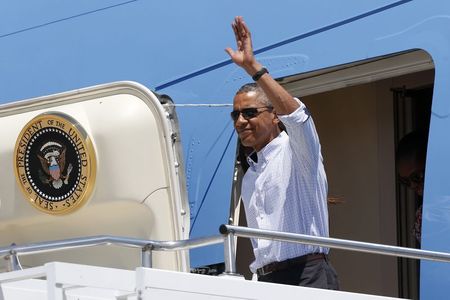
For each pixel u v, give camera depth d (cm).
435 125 2197
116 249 2086
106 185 2061
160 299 1466
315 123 3119
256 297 1551
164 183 2034
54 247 1664
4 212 2172
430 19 2239
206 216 2406
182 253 2016
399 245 2970
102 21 2698
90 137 2075
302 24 2397
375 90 3034
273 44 2423
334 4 2362
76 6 2759
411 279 2956
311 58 2370
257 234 1680
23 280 1547
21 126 2169
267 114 1922
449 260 1755
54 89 2756
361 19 2323
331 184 3100
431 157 2189
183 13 2561
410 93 2988
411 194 2977
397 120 2989
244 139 1931
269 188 1889
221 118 2442
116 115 2066
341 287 3070
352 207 3055
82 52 2722
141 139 2047
